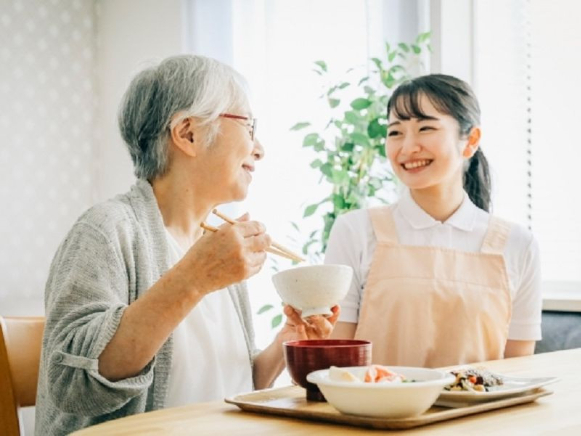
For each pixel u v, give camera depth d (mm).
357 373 1071
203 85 1449
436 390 970
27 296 3719
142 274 1360
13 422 1554
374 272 1924
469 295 1872
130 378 1180
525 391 1171
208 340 1473
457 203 2006
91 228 1310
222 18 3484
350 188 2721
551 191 2891
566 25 2859
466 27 2961
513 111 2986
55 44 3887
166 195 1508
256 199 3324
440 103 1905
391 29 2982
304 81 3244
